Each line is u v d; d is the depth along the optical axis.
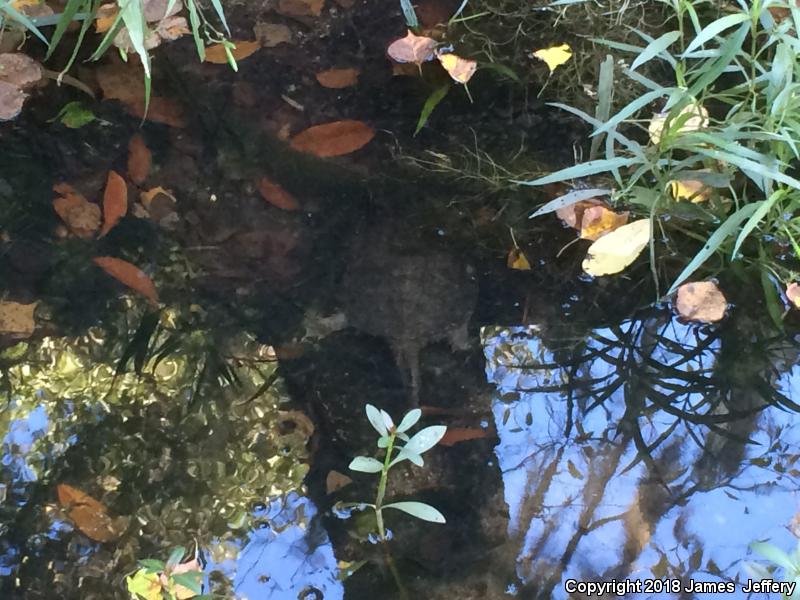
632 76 0.98
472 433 0.89
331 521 0.84
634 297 0.96
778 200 0.94
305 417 0.90
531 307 0.96
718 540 0.83
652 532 0.83
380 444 0.81
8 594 0.81
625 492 0.85
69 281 0.97
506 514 0.84
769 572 0.81
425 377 0.92
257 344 0.94
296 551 0.83
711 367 0.92
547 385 0.91
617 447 0.88
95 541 0.83
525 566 0.82
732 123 0.95
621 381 0.91
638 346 0.93
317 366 0.92
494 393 0.91
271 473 0.87
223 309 0.96
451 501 0.85
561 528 0.84
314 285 0.97
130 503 0.85
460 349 0.93
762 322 0.94
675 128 0.93
